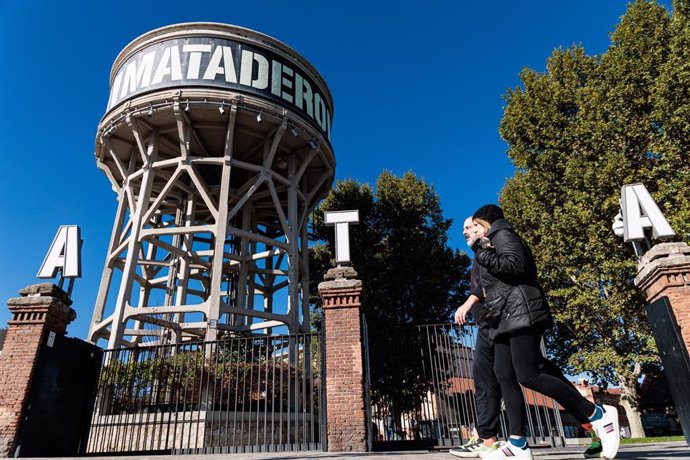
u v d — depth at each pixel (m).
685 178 15.30
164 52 17.69
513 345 3.04
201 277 21.97
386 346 11.80
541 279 19.83
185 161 17.14
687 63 15.40
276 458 6.57
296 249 18.16
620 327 18.12
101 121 18.62
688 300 8.03
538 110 19.89
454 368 10.17
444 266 24.88
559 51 21.39
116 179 21.05
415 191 26.91
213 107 17.00
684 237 14.48
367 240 25.30
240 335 17.30
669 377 7.31
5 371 8.63
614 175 16.52
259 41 18.58
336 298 9.43
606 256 16.67
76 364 9.37
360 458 5.53
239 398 12.39
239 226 23.42
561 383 3.01
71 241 10.26
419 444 9.93
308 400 13.71
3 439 8.04
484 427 3.71
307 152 20.25
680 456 3.40
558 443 9.07
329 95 21.84
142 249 19.28
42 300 9.16
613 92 17.31
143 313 14.98
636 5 18.05
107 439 11.00
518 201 22.72
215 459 6.75
